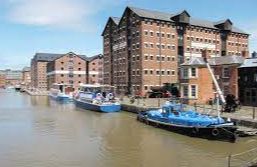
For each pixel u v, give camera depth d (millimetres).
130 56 91188
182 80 60531
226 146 31953
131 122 48906
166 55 89000
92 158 28859
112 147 32781
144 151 31047
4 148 32656
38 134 39906
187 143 33750
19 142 35375
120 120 51281
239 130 34594
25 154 30328
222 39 101750
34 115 59688
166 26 89438
